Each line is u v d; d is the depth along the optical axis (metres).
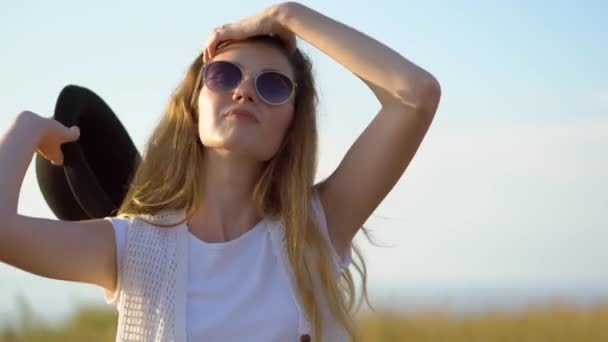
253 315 2.70
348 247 3.05
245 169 2.91
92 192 3.05
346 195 2.99
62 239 2.62
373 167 2.94
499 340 12.27
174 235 2.79
